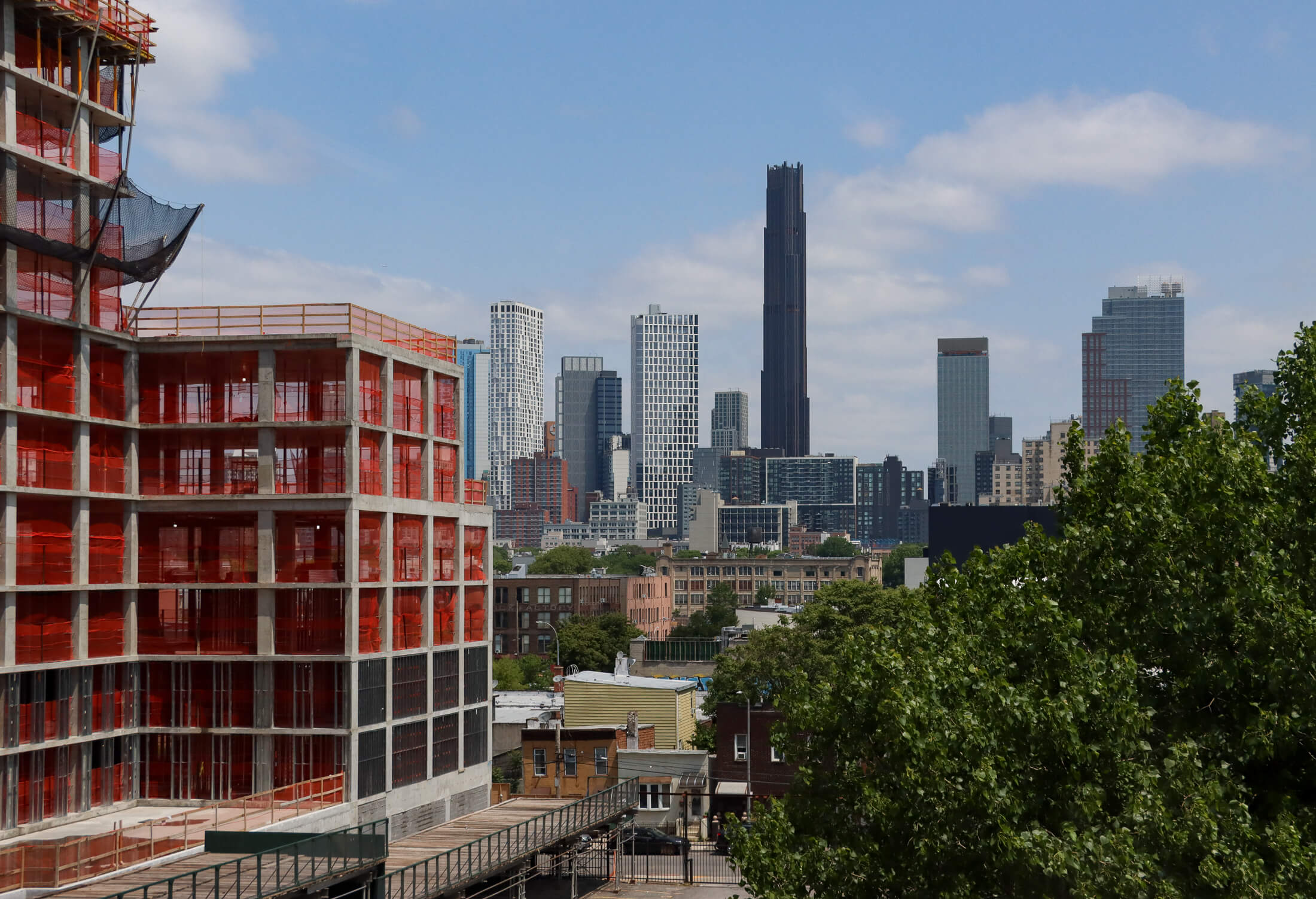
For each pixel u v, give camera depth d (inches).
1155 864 1131.3
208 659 2316.7
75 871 1756.9
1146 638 1330.0
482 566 2908.5
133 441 2332.7
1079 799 1192.2
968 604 1478.8
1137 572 1342.3
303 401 2361.0
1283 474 1476.4
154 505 2336.4
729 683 4133.9
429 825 2566.4
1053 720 1203.2
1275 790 1284.4
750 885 1386.6
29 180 2122.3
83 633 2156.7
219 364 2378.2
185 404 2381.9
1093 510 1489.9
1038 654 1332.4
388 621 2423.7
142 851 1881.2
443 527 2721.5
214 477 2368.4
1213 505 1332.4
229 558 2361.0
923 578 5354.3
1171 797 1190.3
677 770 3508.9
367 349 2389.3
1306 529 1344.7
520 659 7160.4
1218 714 1331.2
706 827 3503.9
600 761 3316.9
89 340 2214.6
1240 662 1259.8
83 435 2172.7
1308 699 1202.6
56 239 2144.4
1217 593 1280.8
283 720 2314.2
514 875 2374.5
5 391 2014.0
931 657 1328.7
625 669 4480.8
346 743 2294.5
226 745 2331.4
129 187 2284.7
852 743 1401.3
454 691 2696.9
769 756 3486.7
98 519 2273.6
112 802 2255.2
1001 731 1237.1
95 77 2271.2
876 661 1359.5
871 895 1310.3
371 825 1988.2
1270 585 1252.5
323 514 2354.8
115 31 2253.9
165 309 2412.6
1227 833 1155.3
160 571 2356.1
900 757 1288.1
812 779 1423.5
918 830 1275.8
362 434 2384.4
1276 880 1104.8
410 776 2501.2
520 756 3823.8
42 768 2074.3
